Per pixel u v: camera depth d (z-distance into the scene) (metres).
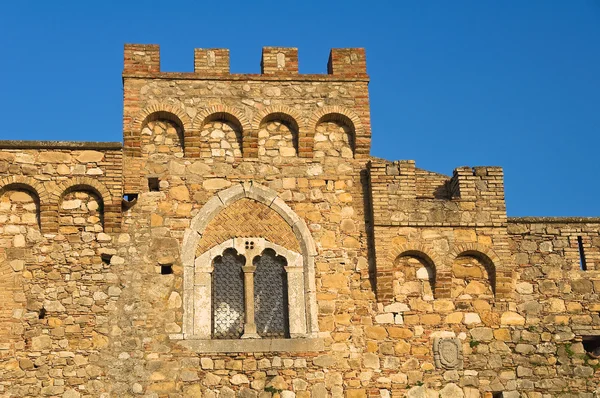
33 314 22.50
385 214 24.16
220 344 22.64
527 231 24.75
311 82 25.39
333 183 24.61
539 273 24.39
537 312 24.00
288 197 24.31
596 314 24.14
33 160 23.62
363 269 23.83
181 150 24.52
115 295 22.89
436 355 23.25
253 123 24.77
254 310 23.23
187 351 22.52
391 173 24.56
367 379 22.83
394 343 23.23
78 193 23.72
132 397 22.06
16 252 22.98
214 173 24.31
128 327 22.64
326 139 25.11
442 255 24.02
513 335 23.70
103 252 23.22
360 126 25.05
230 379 22.41
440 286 23.80
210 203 23.98
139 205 23.80
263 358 22.67
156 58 25.16
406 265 24.05
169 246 23.50
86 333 22.48
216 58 25.38
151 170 24.16
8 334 22.27
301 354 22.83
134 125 24.33
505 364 23.42
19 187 23.50
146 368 22.31
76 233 23.33
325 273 23.69
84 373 22.16
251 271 23.47
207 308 23.02
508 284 24.03
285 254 23.77
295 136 25.03
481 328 23.66
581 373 23.53
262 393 22.36
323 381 22.66
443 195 25.88
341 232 24.14
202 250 23.56
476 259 24.33
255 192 24.25
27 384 21.94
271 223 24.03
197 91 24.92
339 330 23.17
